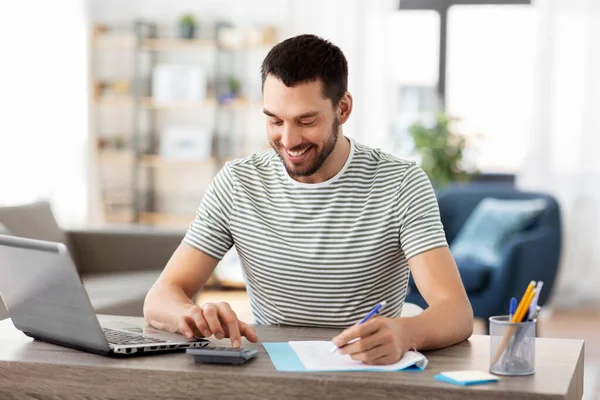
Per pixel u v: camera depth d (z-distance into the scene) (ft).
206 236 7.05
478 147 21.77
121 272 15.40
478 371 5.06
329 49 6.31
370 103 21.56
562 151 20.72
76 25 22.13
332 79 6.23
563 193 20.77
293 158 6.34
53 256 5.27
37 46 20.99
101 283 13.89
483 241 17.04
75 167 22.15
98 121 23.86
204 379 5.10
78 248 15.48
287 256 6.84
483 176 22.02
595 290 20.88
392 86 21.56
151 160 22.79
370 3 21.50
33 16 20.85
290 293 6.91
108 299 12.51
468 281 16.01
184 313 6.10
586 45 20.49
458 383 4.81
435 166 19.35
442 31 21.85
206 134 23.15
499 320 5.16
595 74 20.49
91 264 15.46
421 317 5.76
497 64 21.76
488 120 21.91
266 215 6.94
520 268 15.87
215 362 5.32
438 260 6.42
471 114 21.99
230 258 21.39
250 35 22.17
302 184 6.85
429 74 22.02
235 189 7.06
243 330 5.82
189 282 6.91
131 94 23.13
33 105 20.93
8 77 20.22
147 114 23.79
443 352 5.68
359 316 6.82
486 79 21.85
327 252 6.77
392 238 6.71
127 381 5.23
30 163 20.86
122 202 23.66
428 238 6.51
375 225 6.72
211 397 5.10
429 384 4.82
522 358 5.03
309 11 22.04
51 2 21.35
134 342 5.70
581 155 20.65
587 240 20.79
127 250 15.42
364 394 4.87
